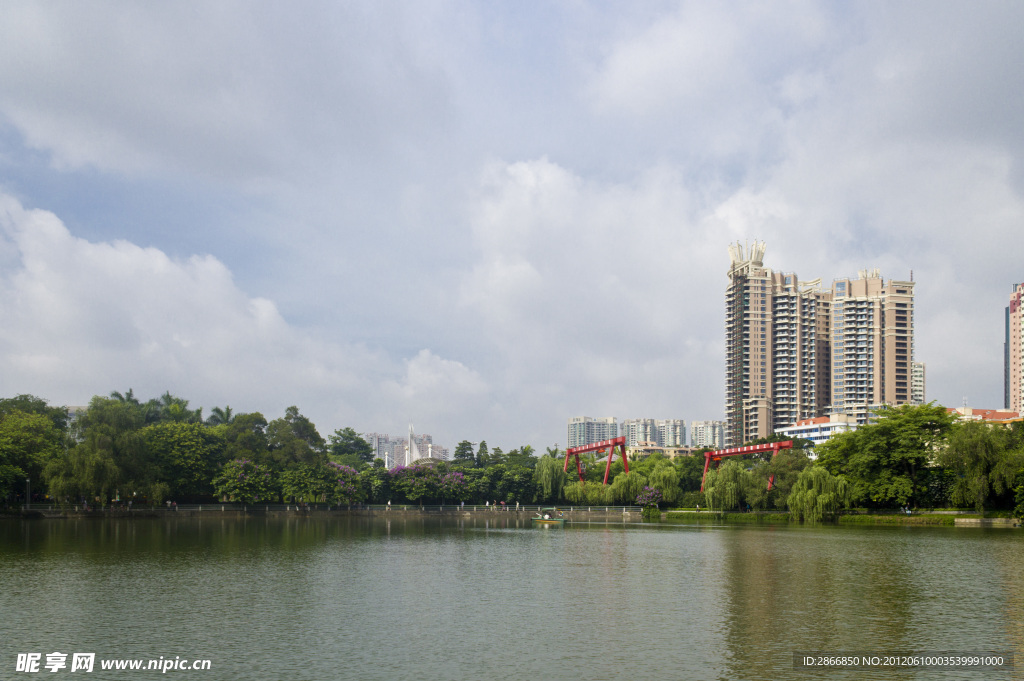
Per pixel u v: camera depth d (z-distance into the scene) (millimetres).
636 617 43250
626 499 182000
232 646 36312
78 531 102688
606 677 31328
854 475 133875
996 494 114312
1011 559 69750
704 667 32719
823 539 94250
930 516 120500
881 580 56938
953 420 129625
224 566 65062
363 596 50312
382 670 32375
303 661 33750
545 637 38188
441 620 42438
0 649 35688
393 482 180750
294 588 53469
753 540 95125
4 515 128125
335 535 103375
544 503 196750
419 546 87562
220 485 153750
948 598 48906
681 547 86188
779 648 35906
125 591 51344
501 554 78562
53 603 46781
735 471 157750
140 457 139500
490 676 31531
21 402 154000
